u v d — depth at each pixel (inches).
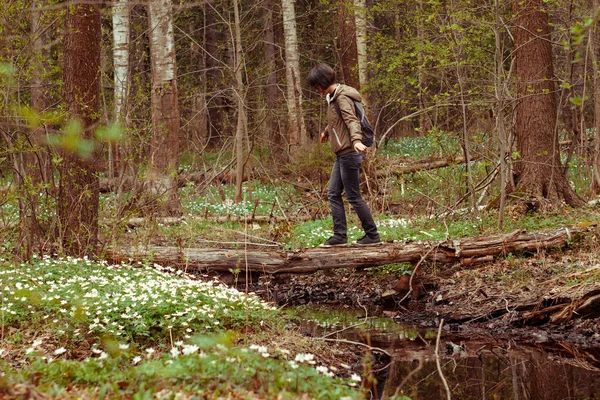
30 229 358.9
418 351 285.1
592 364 263.7
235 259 386.3
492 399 223.6
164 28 614.2
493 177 508.1
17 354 240.1
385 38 681.0
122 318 267.4
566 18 509.4
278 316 310.3
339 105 338.6
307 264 380.2
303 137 845.2
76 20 374.9
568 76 520.7
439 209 514.9
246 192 700.7
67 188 370.3
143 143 438.6
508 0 481.4
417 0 518.0
